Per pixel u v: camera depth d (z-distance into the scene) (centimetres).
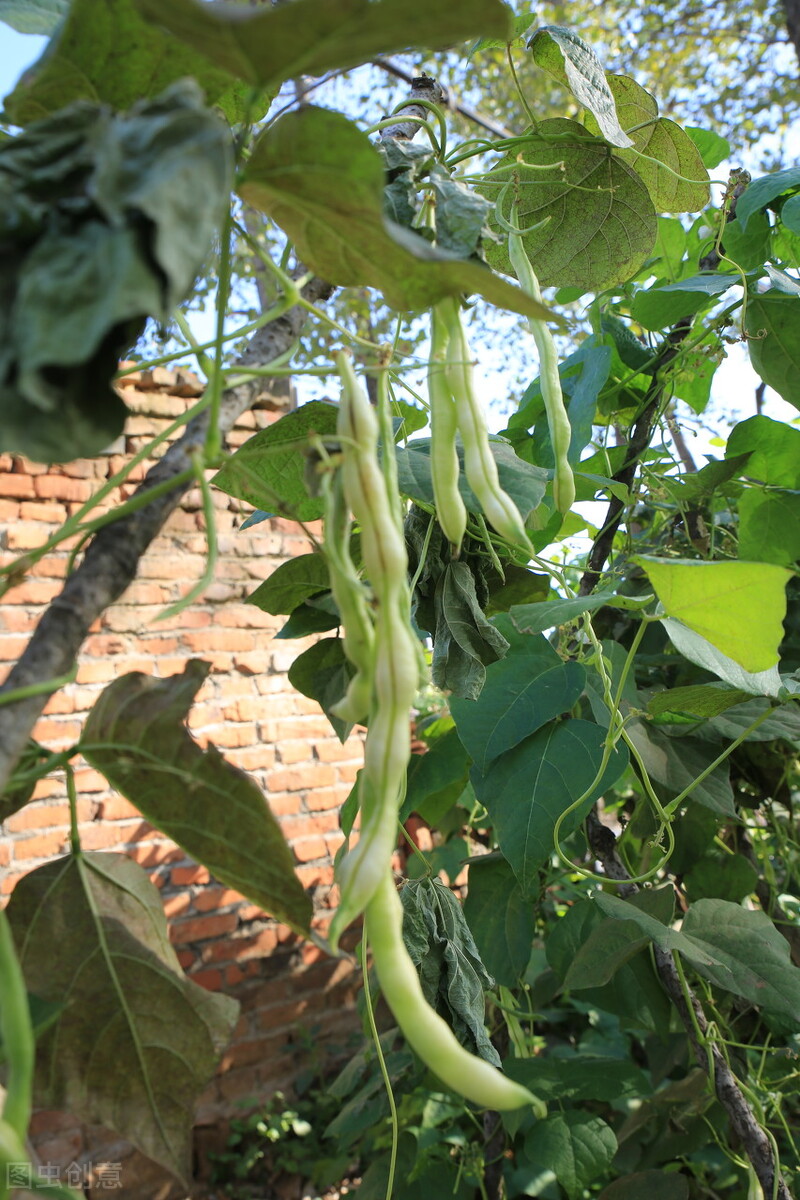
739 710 114
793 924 130
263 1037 259
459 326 55
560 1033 261
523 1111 132
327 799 280
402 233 41
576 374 137
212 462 47
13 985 32
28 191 34
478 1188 177
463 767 122
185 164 33
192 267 33
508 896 120
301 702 281
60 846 233
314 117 38
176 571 263
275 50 37
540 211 92
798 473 135
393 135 71
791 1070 140
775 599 66
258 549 279
